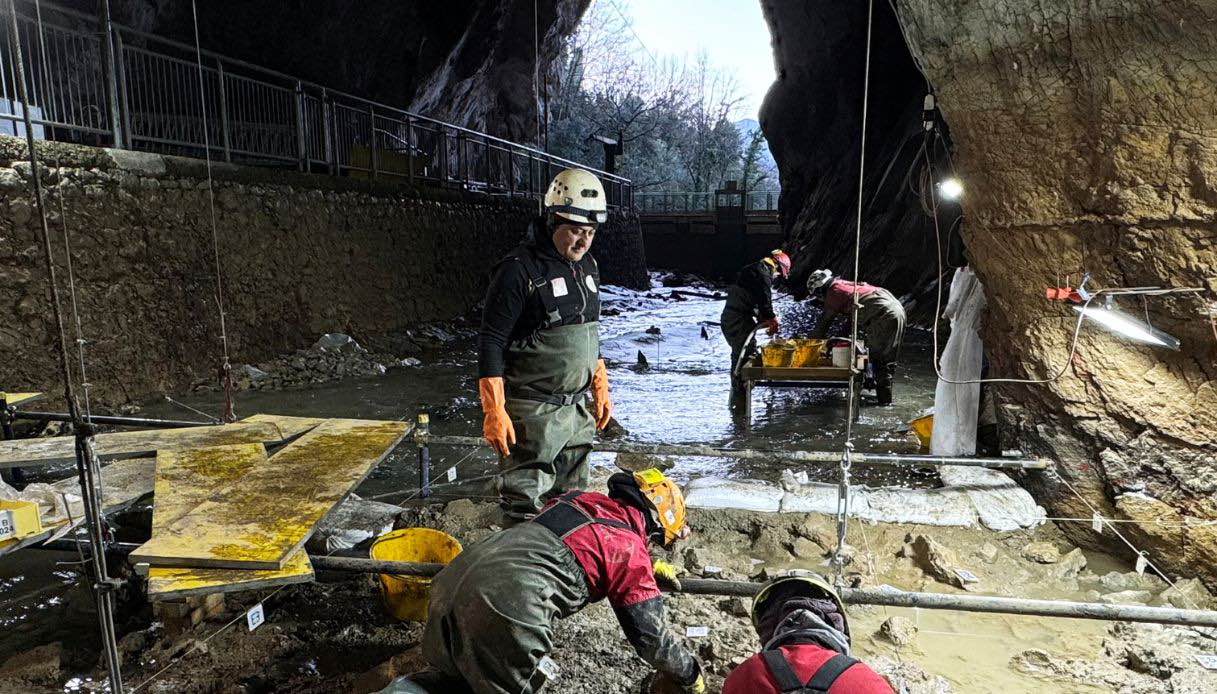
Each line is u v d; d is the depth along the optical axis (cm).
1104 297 409
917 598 285
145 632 324
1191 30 364
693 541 421
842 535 302
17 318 676
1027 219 431
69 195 720
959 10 419
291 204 1032
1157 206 388
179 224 845
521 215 1930
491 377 318
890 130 2056
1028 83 418
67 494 308
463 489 519
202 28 1370
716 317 1742
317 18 1514
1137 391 409
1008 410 464
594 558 241
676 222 3316
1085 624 339
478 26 2025
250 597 353
